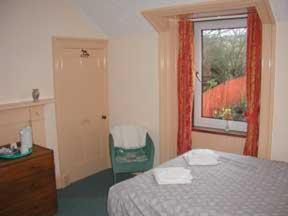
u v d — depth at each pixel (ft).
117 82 13.85
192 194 7.15
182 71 12.13
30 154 9.54
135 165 11.71
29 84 11.16
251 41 10.43
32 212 9.65
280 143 9.86
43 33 11.42
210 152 9.79
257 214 6.23
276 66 9.55
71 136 12.94
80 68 12.94
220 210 6.41
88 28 12.99
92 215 10.41
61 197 11.73
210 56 12.25
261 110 10.04
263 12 9.03
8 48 10.44
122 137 12.88
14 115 10.64
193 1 9.77
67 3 12.09
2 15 10.17
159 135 12.86
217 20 11.75
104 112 14.30
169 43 12.08
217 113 12.46
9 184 8.93
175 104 12.61
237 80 11.75
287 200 6.79
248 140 10.78
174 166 8.93
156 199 6.98
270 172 8.30
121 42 13.37
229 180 7.88
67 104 12.60
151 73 12.66
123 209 7.29
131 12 11.38
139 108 13.35
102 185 12.84
